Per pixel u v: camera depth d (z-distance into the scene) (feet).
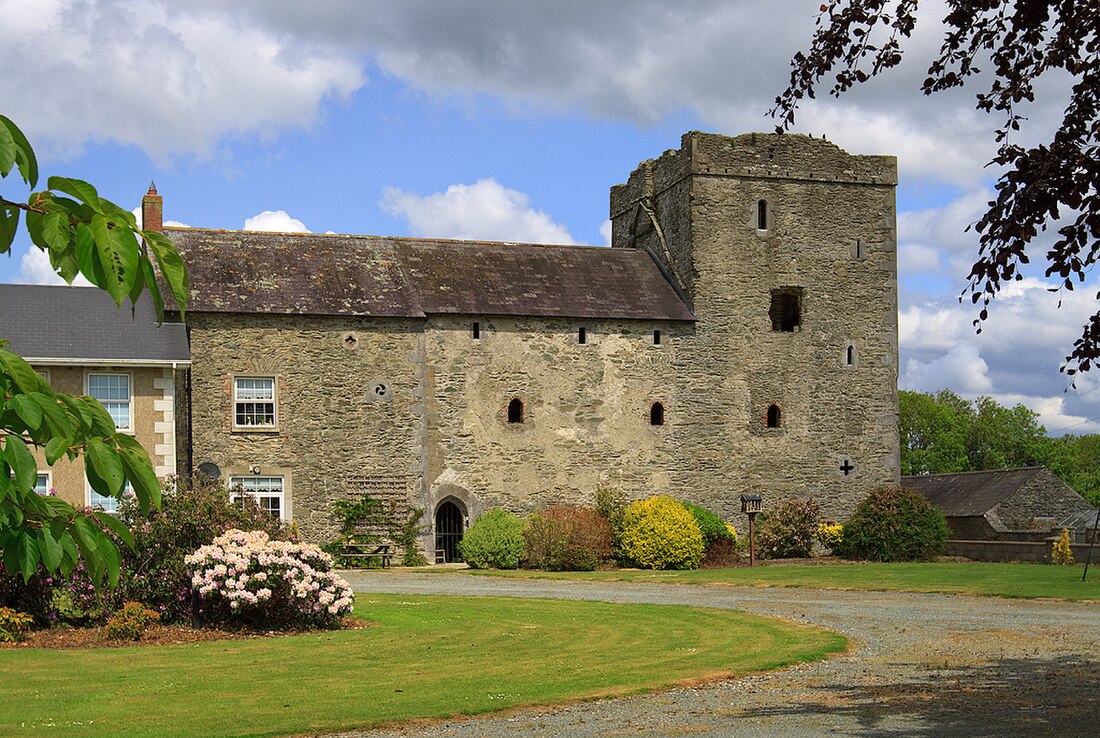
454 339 109.29
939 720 34.81
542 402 111.34
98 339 92.68
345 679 42.91
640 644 52.60
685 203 119.75
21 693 39.47
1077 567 91.76
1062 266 27.43
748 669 45.44
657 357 115.34
